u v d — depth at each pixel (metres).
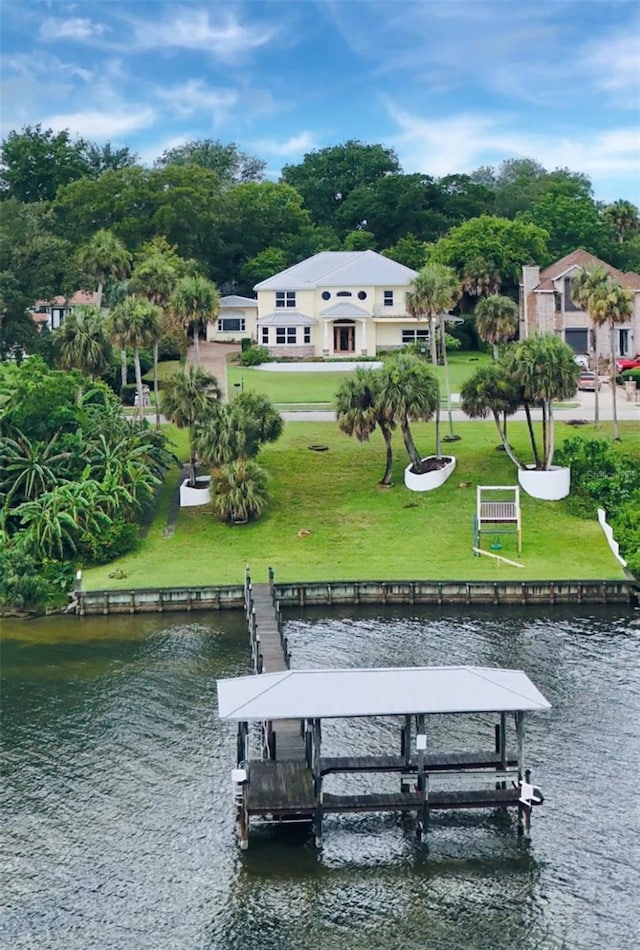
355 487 87.50
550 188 180.38
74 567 76.44
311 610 71.00
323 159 189.50
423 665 59.78
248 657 62.31
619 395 109.06
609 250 155.75
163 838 43.16
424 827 43.34
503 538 78.94
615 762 48.09
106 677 59.47
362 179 186.38
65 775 47.97
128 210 148.50
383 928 37.84
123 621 69.94
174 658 62.38
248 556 77.44
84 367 93.12
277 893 39.81
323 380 119.38
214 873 41.00
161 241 139.88
